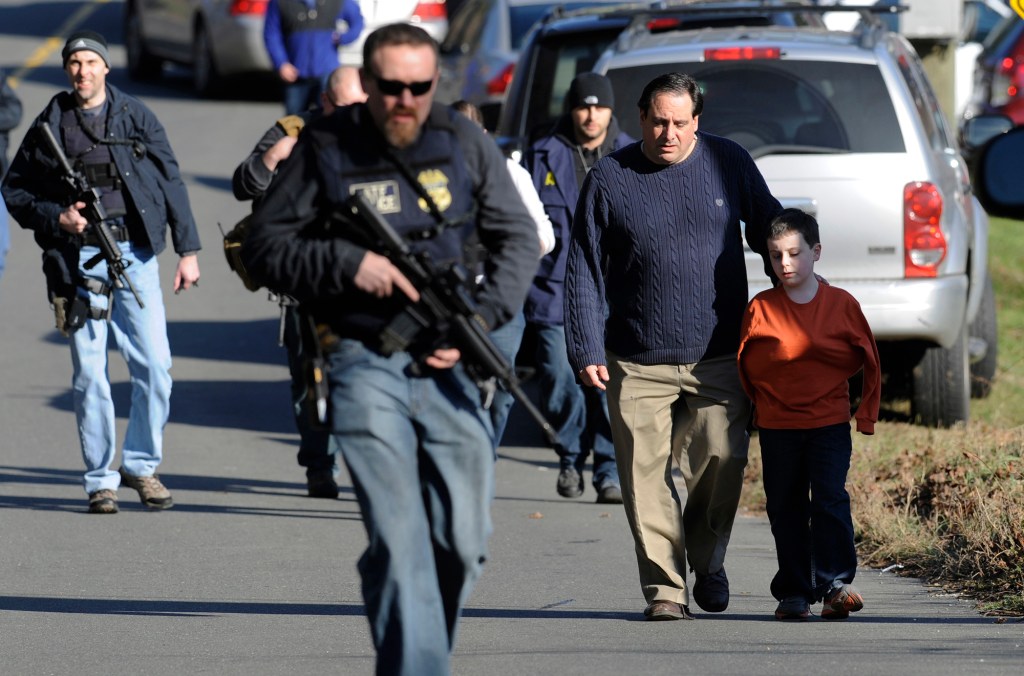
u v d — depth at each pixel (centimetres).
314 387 1730
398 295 1722
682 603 2358
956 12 5147
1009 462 3052
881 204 3541
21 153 3081
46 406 4328
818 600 2370
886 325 3556
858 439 3641
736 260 2302
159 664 2155
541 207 2975
